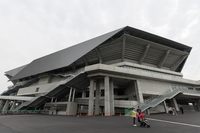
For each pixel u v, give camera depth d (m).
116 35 36.53
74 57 41.03
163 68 46.28
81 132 10.02
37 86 47.91
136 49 39.12
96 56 39.53
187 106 42.69
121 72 28.70
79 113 32.09
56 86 31.86
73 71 44.75
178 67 53.06
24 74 62.06
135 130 10.81
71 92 32.62
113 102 28.30
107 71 27.61
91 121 16.55
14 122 15.70
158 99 29.31
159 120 17.11
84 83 32.47
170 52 43.22
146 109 25.86
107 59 40.00
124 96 35.38
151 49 40.34
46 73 50.84
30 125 13.42
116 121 16.38
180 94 33.75
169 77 36.00
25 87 56.84
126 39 36.38
